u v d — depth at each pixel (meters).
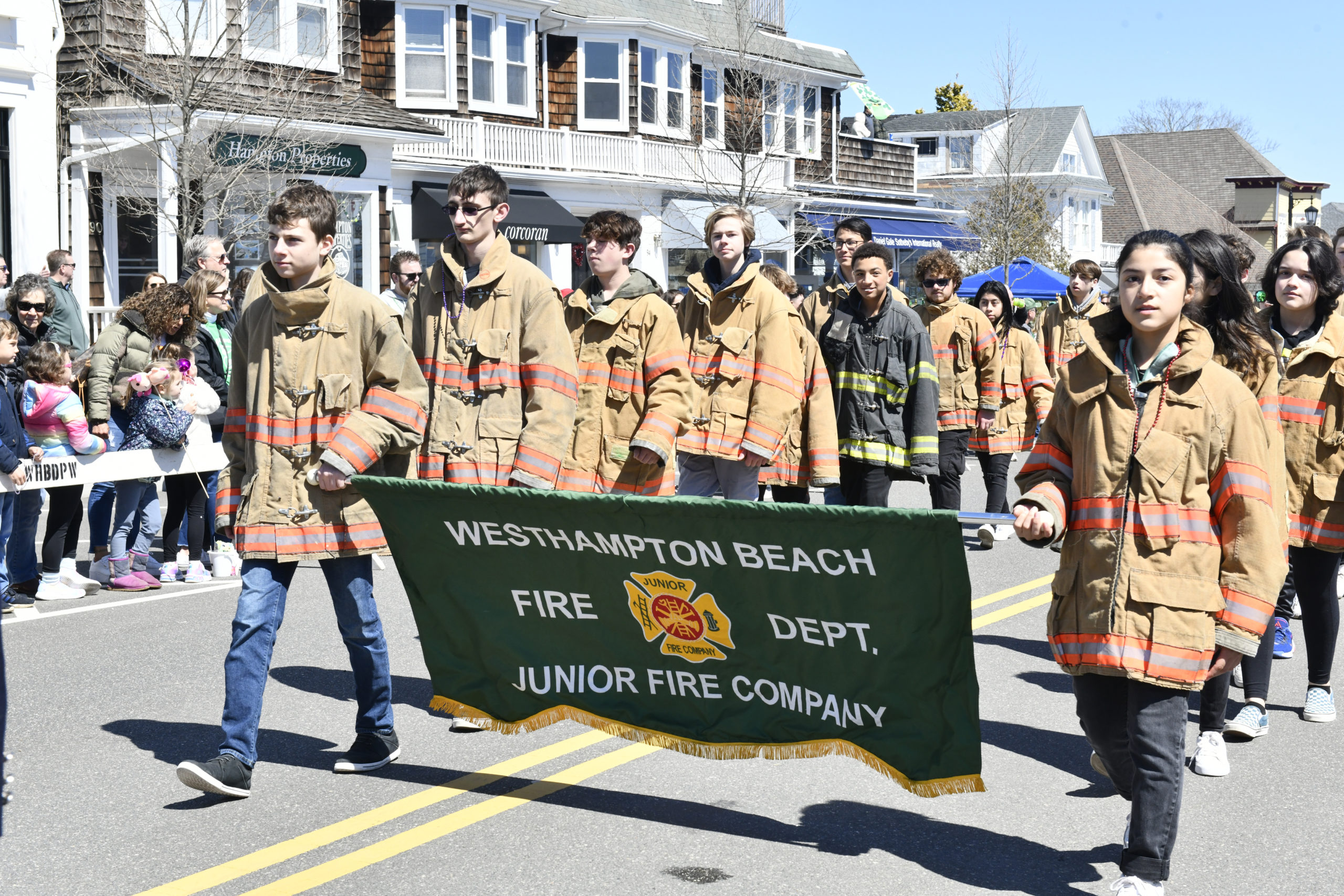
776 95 33.50
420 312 5.74
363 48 24.64
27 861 4.36
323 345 4.94
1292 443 5.99
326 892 4.13
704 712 4.55
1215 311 4.86
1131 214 65.81
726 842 4.57
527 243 26.08
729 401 6.62
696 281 6.72
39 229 18.14
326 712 6.12
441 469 5.57
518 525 4.63
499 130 25.47
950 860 4.42
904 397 7.58
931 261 10.05
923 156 53.53
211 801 4.94
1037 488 3.99
